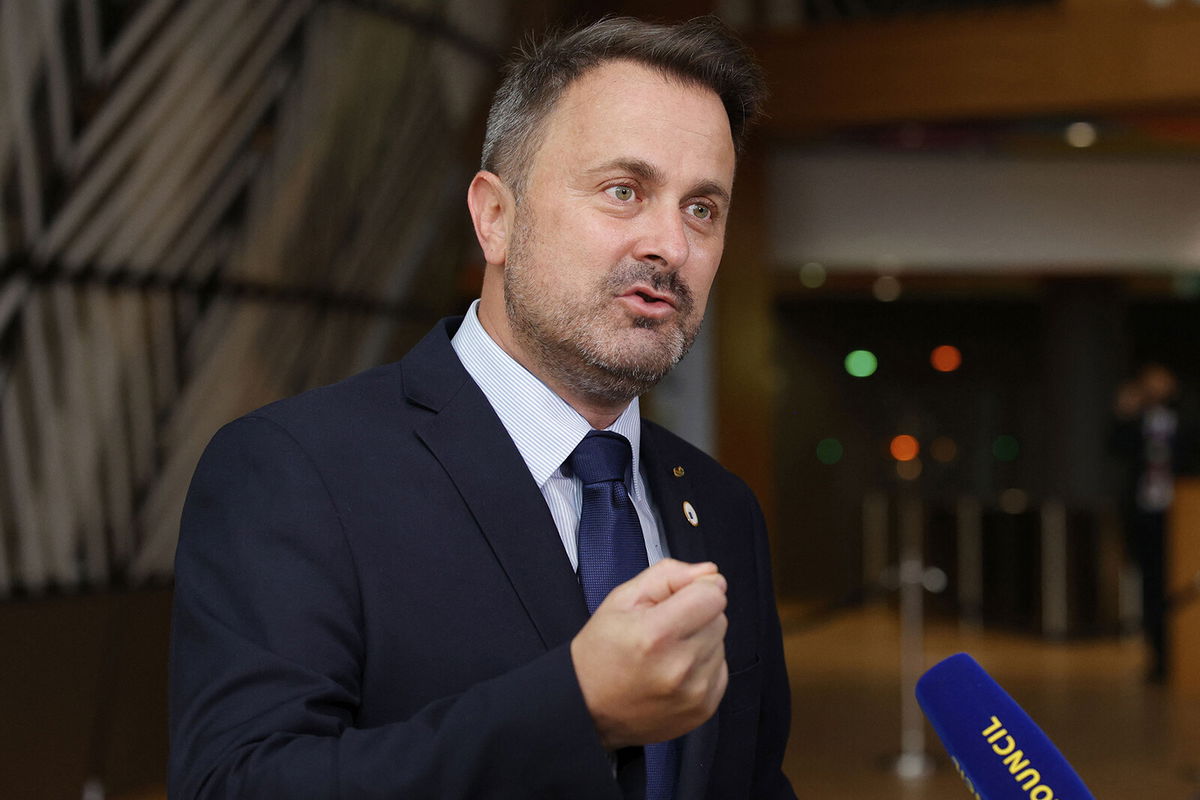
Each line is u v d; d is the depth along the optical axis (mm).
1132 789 4488
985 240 8773
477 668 963
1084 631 8375
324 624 918
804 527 12648
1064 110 7305
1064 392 11078
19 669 4430
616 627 753
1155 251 8797
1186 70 6984
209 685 877
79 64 4410
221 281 5234
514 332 1060
